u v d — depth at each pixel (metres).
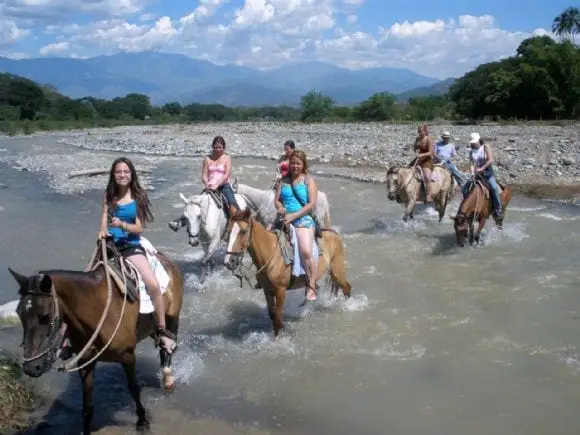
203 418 6.73
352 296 10.41
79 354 5.54
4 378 7.28
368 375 7.65
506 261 12.20
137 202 6.26
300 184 8.55
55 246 14.08
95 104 95.56
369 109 67.06
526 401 6.91
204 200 11.02
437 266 12.03
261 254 8.05
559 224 15.05
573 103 54.44
